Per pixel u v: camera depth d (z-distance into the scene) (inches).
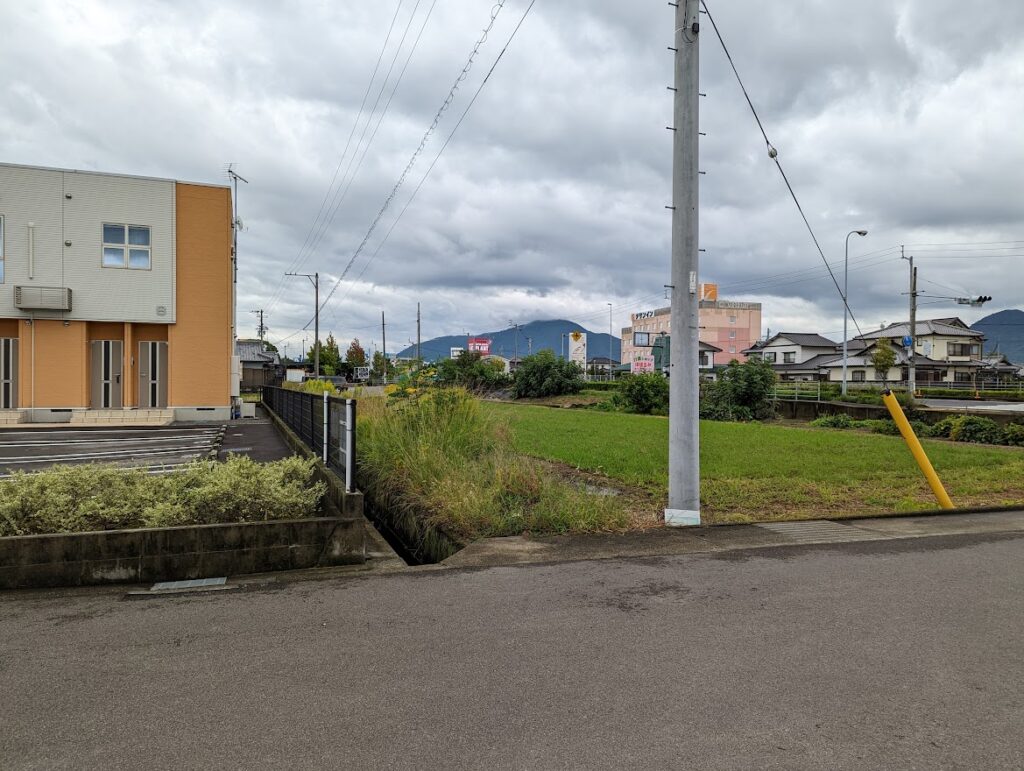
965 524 280.1
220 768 97.1
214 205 860.6
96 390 824.9
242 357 2289.6
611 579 198.4
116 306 813.9
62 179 791.1
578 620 162.2
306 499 239.8
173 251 837.2
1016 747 104.0
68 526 203.6
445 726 109.7
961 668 134.0
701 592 185.2
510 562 218.7
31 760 98.8
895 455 487.2
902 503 322.0
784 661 137.2
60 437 646.5
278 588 189.6
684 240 285.4
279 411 782.5
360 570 210.4
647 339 3115.2
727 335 3390.7
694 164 287.7
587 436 627.8
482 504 274.7
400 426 420.5
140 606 172.6
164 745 103.3
